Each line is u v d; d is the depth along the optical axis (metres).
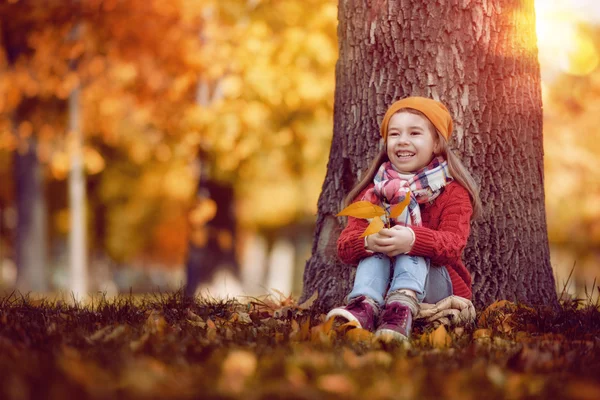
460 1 4.88
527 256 4.99
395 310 3.67
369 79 5.04
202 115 12.11
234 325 4.21
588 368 2.84
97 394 2.11
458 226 4.07
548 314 4.45
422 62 4.89
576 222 20.47
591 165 17.84
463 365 2.85
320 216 5.27
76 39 12.75
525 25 5.02
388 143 4.25
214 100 12.38
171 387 2.25
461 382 2.50
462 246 3.97
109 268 32.34
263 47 12.03
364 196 4.15
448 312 3.97
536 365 2.90
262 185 16.16
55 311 4.65
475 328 4.01
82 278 12.67
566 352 3.19
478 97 4.89
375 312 3.78
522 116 4.99
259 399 2.19
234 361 2.64
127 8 12.59
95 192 22.08
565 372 2.78
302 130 13.02
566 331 3.98
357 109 5.11
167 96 13.10
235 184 14.41
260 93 12.10
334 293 5.05
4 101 13.24
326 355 2.94
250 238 27.66
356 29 5.11
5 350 2.86
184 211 23.48
